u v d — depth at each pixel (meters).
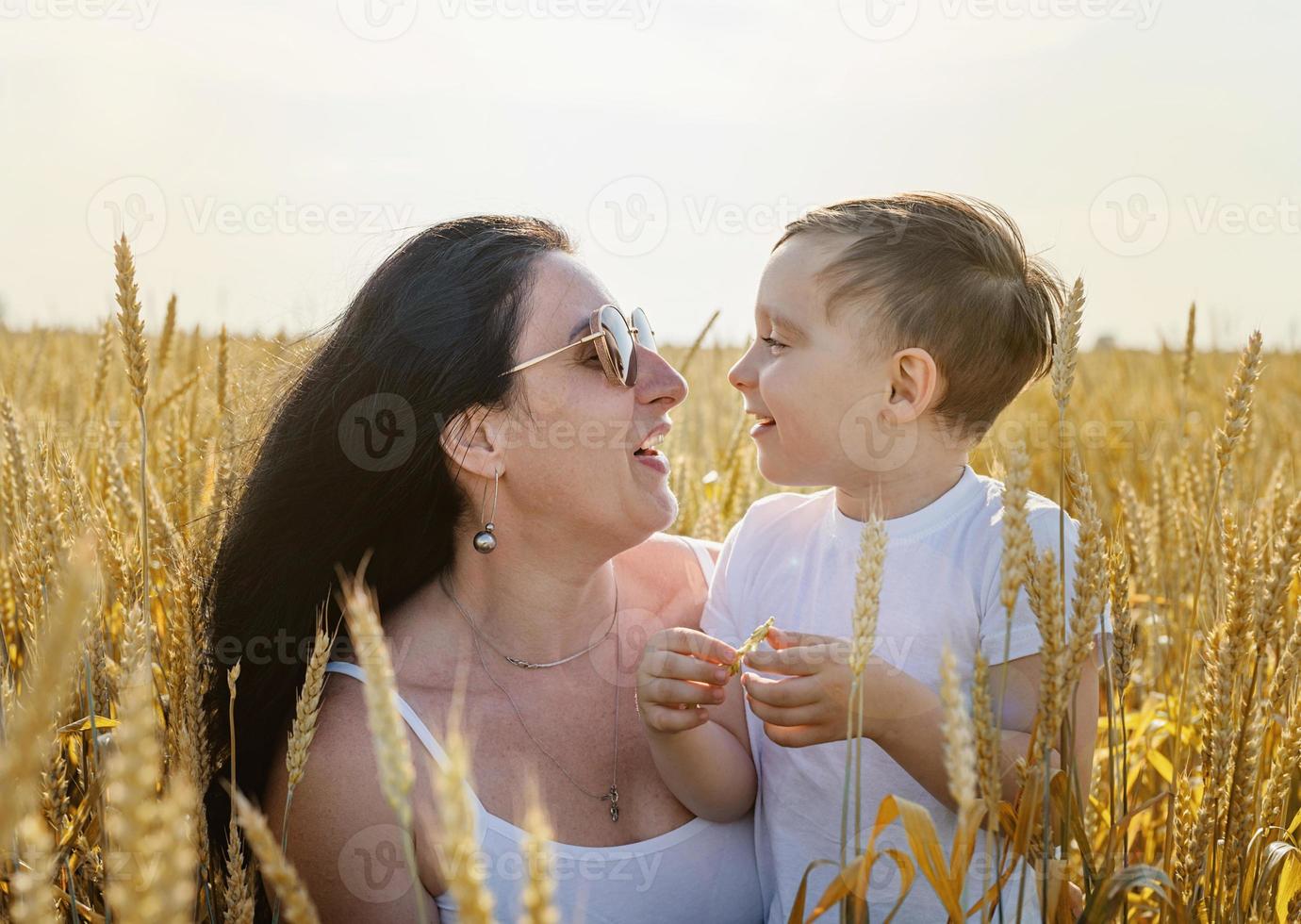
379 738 0.78
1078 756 1.90
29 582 1.78
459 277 1.98
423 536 2.09
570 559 2.04
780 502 2.46
